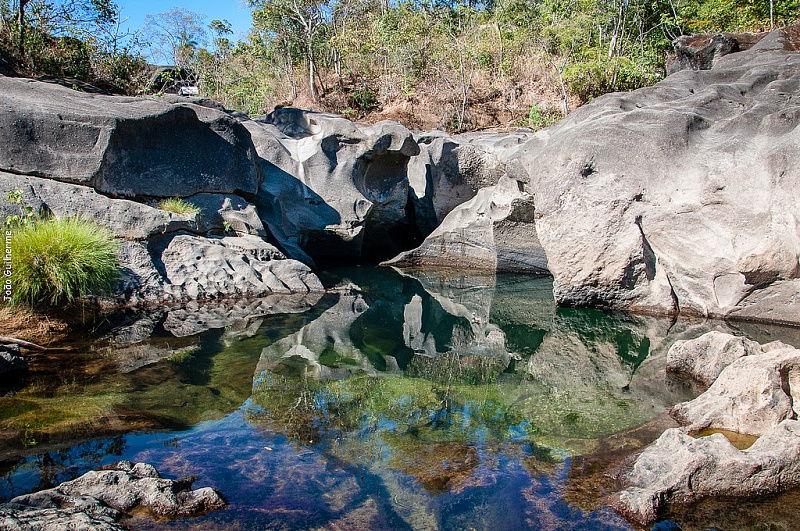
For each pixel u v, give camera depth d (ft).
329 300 29.48
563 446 13.39
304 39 77.20
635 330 24.26
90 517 9.42
